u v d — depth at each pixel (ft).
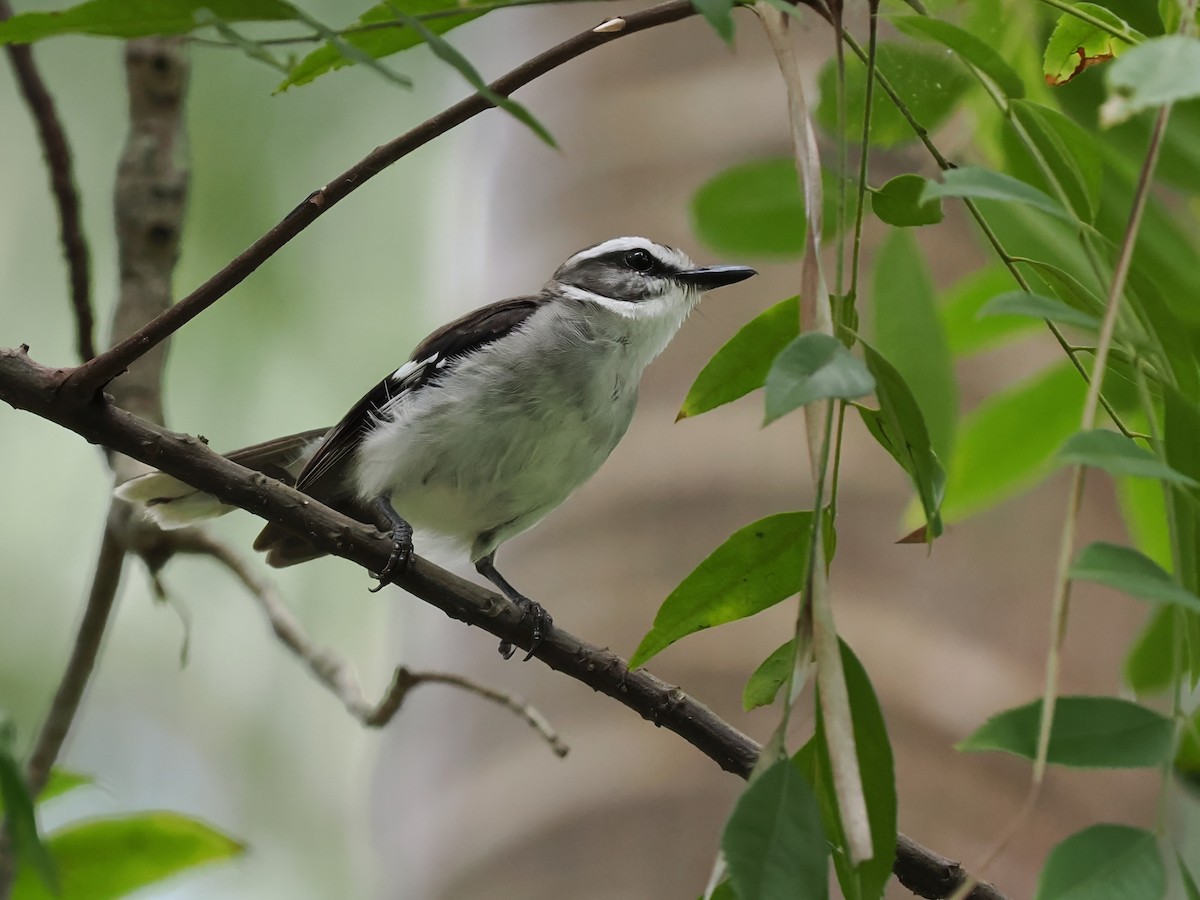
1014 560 35.65
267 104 50.88
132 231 34.78
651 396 38.45
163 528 32.50
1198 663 15.83
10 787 22.97
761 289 39.29
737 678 33.81
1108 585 12.63
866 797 14.82
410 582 25.91
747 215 26.35
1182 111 23.75
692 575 18.86
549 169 42.78
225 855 29.55
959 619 34.63
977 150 25.52
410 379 34.81
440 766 36.68
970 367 36.83
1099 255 17.33
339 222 51.67
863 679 14.83
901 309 24.79
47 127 25.39
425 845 35.70
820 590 14.07
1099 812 33.09
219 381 50.01
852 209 21.54
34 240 51.47
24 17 15.97
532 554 37.47
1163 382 15.70
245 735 54.75
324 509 25.52
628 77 43.01
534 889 32.89
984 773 32.91
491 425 33.78
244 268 21.26
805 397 13.00
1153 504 26.96
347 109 51.78
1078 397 27.78
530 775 34.65
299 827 54.08
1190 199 27.40
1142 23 21.66
